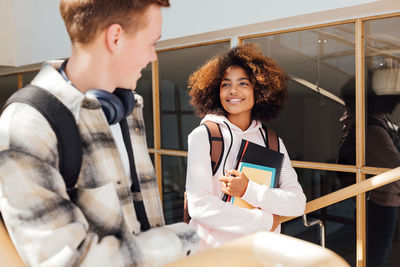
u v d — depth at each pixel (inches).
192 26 136.1
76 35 29.8
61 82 28.1
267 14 115.2
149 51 31.9
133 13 29.3
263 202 66.3
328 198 73.0
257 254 9.9
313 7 104.9
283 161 73.0
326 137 114.3
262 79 74.4
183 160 154.3
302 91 119.0
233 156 71.1
